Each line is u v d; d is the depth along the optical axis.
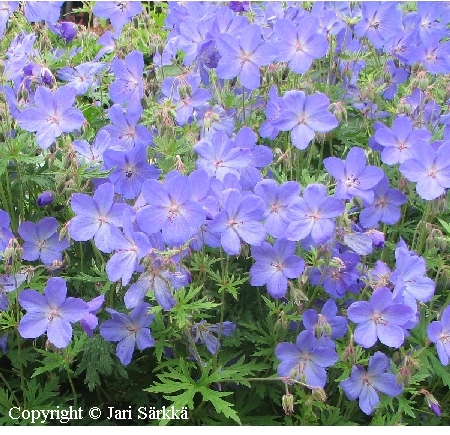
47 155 0.81
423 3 1.00
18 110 0.87
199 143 0.78
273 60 0.88
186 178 0.70
